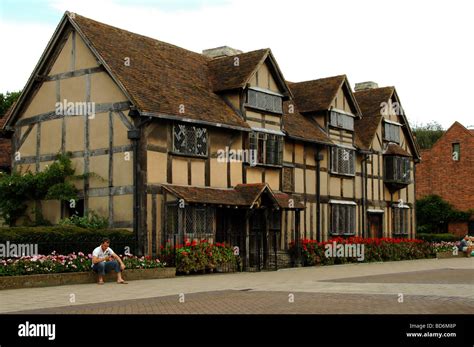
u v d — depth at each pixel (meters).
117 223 21.61
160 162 21.80
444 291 14.76
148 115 20.95
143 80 22.50
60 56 23.64
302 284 17.19
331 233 30.12
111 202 21.83
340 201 30.80
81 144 22.83
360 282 17.80
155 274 19.48
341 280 18.67
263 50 26.19
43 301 13.12
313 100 30.75
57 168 22.73
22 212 24.27
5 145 29.56
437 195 46.19
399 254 32.16
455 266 26.39
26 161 24.52
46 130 23.94
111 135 22.02
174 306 12.24
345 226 31.12
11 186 23.53
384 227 34.66
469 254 37.16
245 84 24.95
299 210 26.47
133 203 21.25
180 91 23.66
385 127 35.28
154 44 25.67
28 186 23.33
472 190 45.72
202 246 21.52
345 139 31.69
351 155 31.91
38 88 24.30
